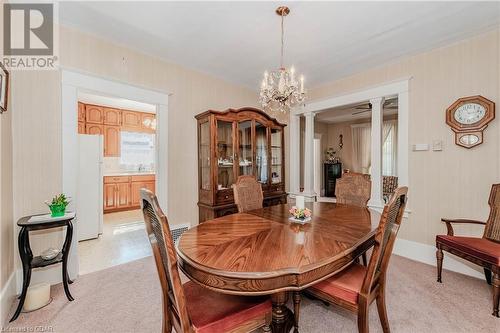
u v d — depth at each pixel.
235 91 3.82
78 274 2.38
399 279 2.33
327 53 2.82
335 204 2.53
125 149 5.82
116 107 5.52
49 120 2.19
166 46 2.65
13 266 1.95
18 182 2.03
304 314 1.79
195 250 1.28
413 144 2.87
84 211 3.47
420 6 1.96
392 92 3.06
